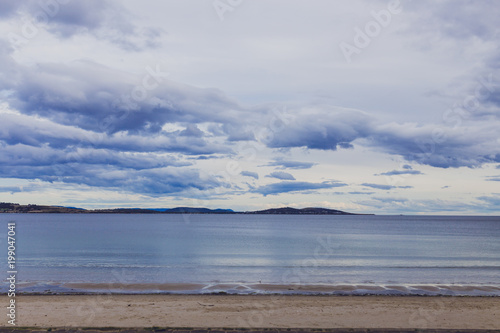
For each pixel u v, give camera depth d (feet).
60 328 38.93
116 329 38.91
